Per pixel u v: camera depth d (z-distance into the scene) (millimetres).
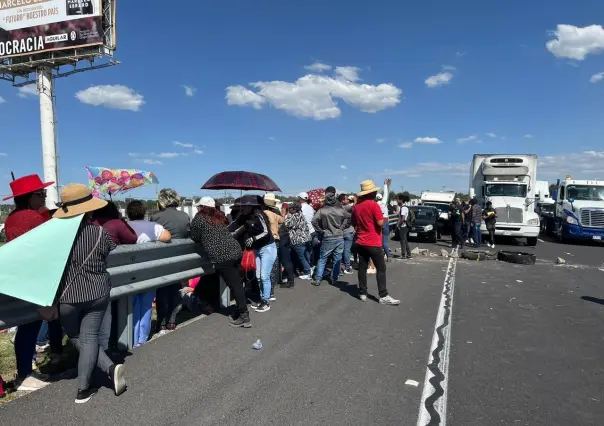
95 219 4426
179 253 5504
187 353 4645
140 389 3752
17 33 18266
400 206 13227
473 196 19906
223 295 6480
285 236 8156
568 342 5223
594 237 18406
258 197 6602
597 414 3459
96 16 17422
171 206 5773
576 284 9047
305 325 5758
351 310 6598
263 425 3197
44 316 3465
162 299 5387
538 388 3924
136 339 4926
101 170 13867
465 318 6258
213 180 8375
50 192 18594
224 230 5480
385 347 4953
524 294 7977
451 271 10688
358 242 7078
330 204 8500
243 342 5027
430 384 3973
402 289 8312
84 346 3475
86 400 3514
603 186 19875
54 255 3260
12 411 3322
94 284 3414
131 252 4535
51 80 18781
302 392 3754
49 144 18812
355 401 3609
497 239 20906
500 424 3281
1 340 5117
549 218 24016
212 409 3422
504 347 5023
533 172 18547
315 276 8766
